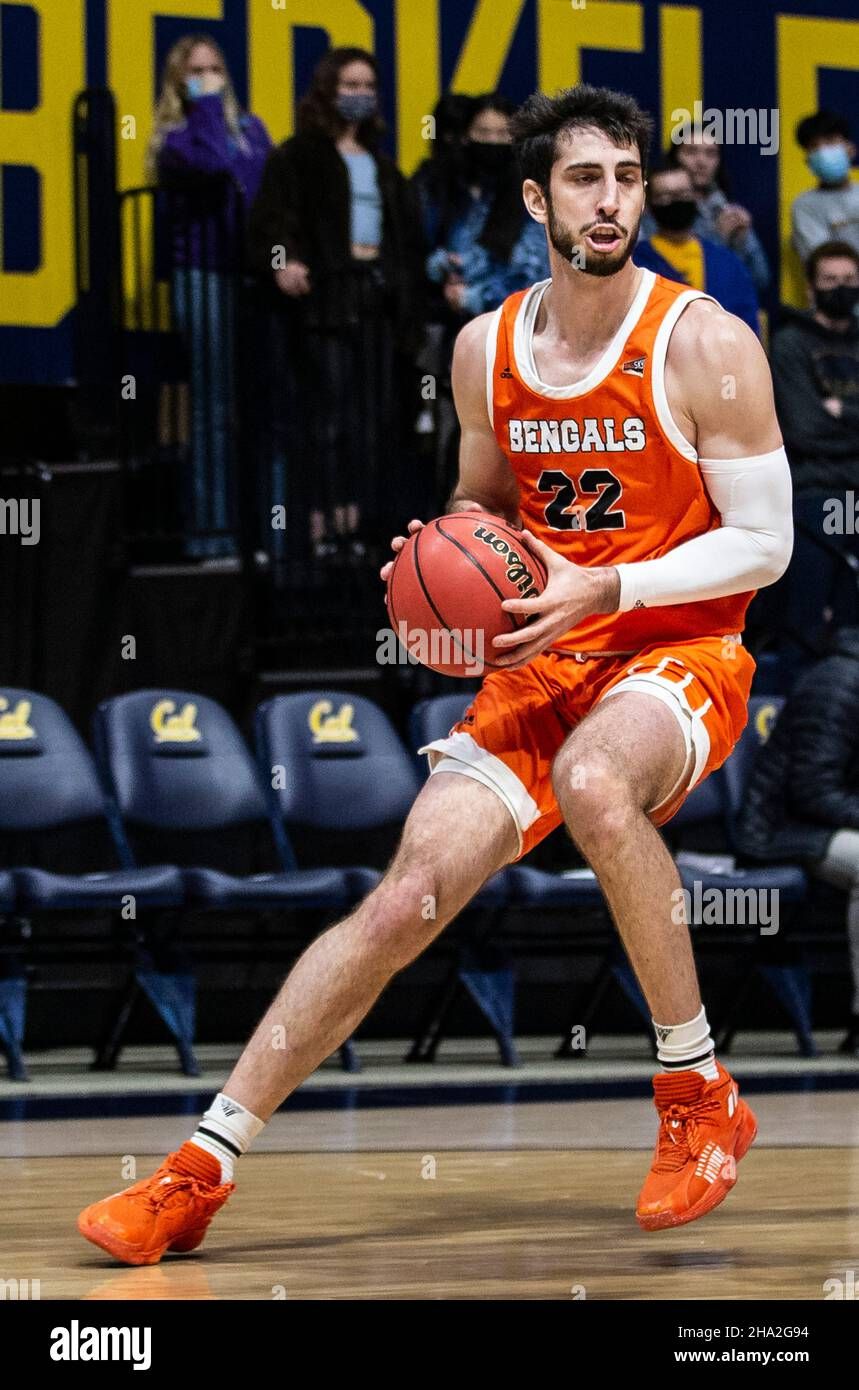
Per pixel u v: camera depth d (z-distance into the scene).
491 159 8.77
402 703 8.59
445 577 3.11
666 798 3.18
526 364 3.31
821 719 7.26
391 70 9.38
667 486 3.27
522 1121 5.12
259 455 8.50
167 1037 7.50
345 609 8.42
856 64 10.27
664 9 9.89
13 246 8.78
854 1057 7.14
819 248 9.30
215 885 6.52
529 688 3.34
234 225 8.55
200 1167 2.95
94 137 8.56
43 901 6.32
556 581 3.10
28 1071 6.68
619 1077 6.43
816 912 8.04
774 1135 4.68
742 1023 8.02
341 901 6.72
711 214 9.41
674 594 3.17
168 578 8.09
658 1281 2.70
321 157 8.44
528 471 3.36
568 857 8.17
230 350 8.66
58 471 7.97
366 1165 4.14
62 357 8.86
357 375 8.61
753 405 3.20
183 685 8.12
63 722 6.98
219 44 9.09
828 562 9.12
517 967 7.79
